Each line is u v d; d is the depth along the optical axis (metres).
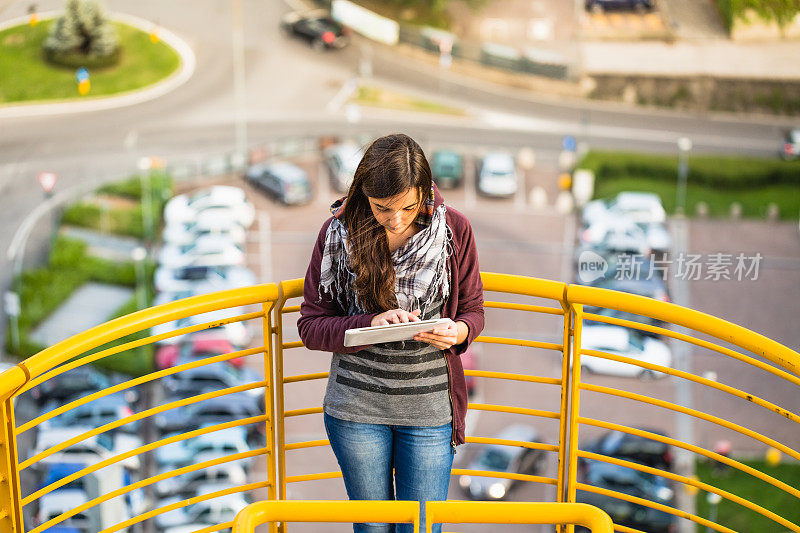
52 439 26.06
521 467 26.44
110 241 38.94
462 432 2.92
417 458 2.85
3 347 33.66
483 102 50.75
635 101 50.66
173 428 27.61
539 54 51.53
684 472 26.97
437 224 2.73
